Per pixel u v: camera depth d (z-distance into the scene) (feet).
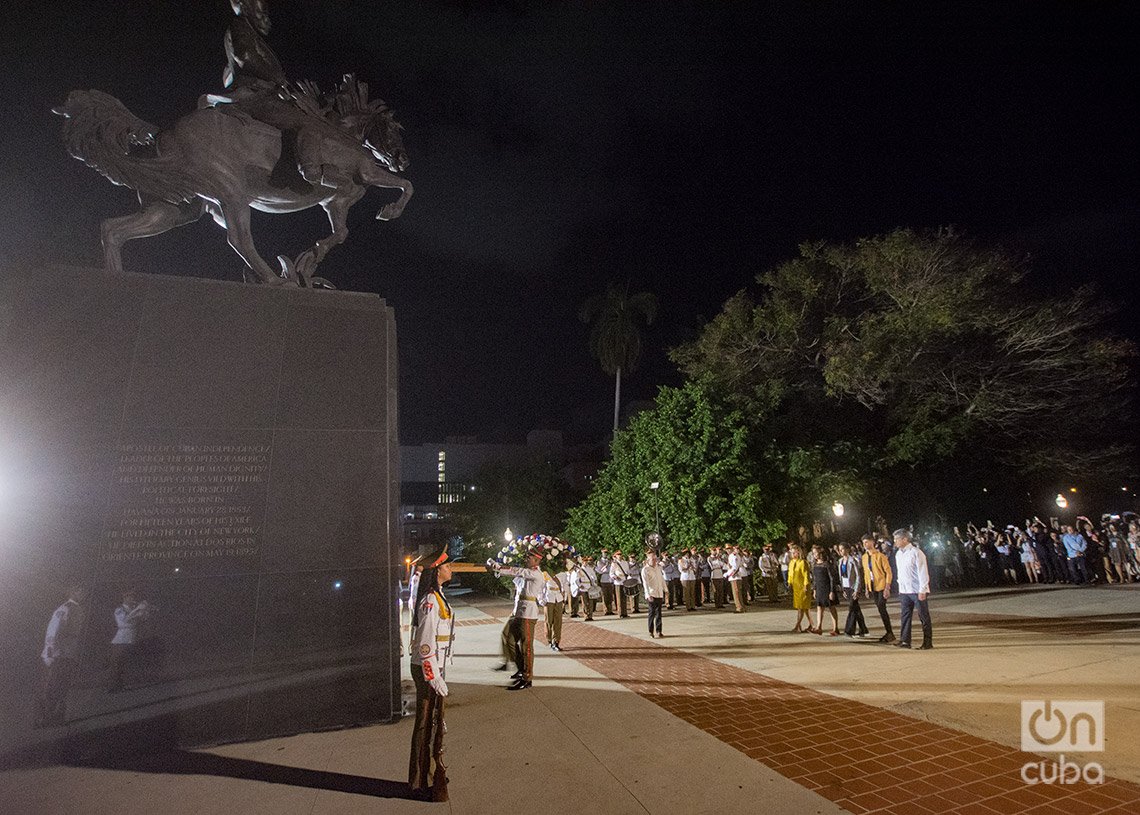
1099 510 117.70
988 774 14.83
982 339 87.25
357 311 25.03
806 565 41.91
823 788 14.57
